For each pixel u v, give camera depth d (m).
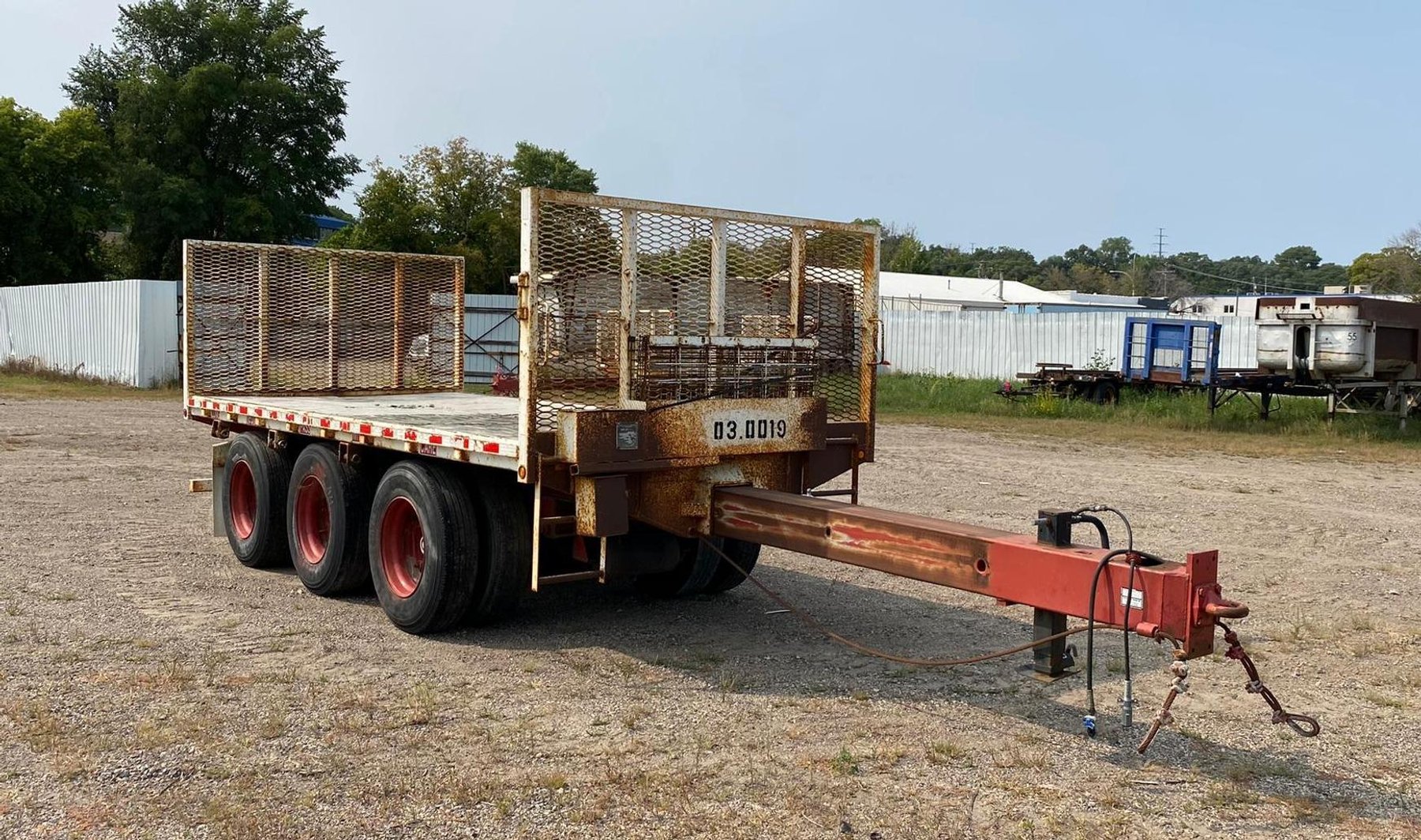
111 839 4.08
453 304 11.48
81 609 7.30
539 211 5.77
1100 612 4.56
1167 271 115.25
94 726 5.19
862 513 5.55
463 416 8.30
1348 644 7.04
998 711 5.68
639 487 6.24
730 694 5.88
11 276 46.78
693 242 6.30
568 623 7.35
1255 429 21.03
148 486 12.70
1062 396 24.97
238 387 10.16
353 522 7.68
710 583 7.97
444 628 6.91
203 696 5.65
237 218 47.66
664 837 4.17
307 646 6.64
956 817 4.39
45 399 24.38
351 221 76.75
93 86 53.31
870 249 7.15
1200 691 6.07
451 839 4.12
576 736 5.21
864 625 7.39
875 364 7.19
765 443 6.57
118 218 48.38
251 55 50.16
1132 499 13.07
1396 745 5.27
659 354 6.14
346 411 8.60
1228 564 9.54
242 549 8.87
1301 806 4.54
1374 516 12.10
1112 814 4.44
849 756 4.99
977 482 14.27
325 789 4.54
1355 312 19.44
